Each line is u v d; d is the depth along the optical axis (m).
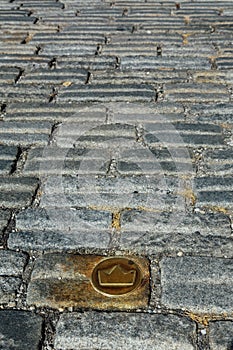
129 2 2.96
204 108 2.01
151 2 2.96
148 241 1.60
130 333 1.43
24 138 1.90
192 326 1.44
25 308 1.48
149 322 1.45
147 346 1.42
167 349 1.41
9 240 1.61
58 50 2.38
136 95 2.08
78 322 1.45
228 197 1.70
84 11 2.83
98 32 2.52
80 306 1.48
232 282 1.51
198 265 1.54
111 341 1.42
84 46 2.40
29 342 1.42
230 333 1.43
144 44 2.40
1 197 1.71
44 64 2.28
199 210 1.67
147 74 2.21
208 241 1.59
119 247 1.59
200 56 2.31
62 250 1.58
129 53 2.34
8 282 1.52
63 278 1.52
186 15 2.73
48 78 2.19
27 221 1.65
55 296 1.49
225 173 1.77
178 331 1.43
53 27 2.60
